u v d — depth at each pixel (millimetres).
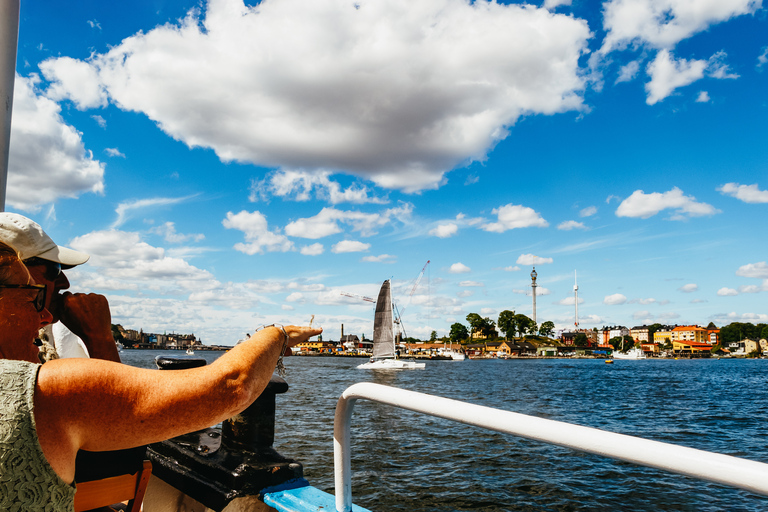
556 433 898
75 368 795
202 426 846
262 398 1937
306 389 34344
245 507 1688
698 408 27875
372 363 70125
